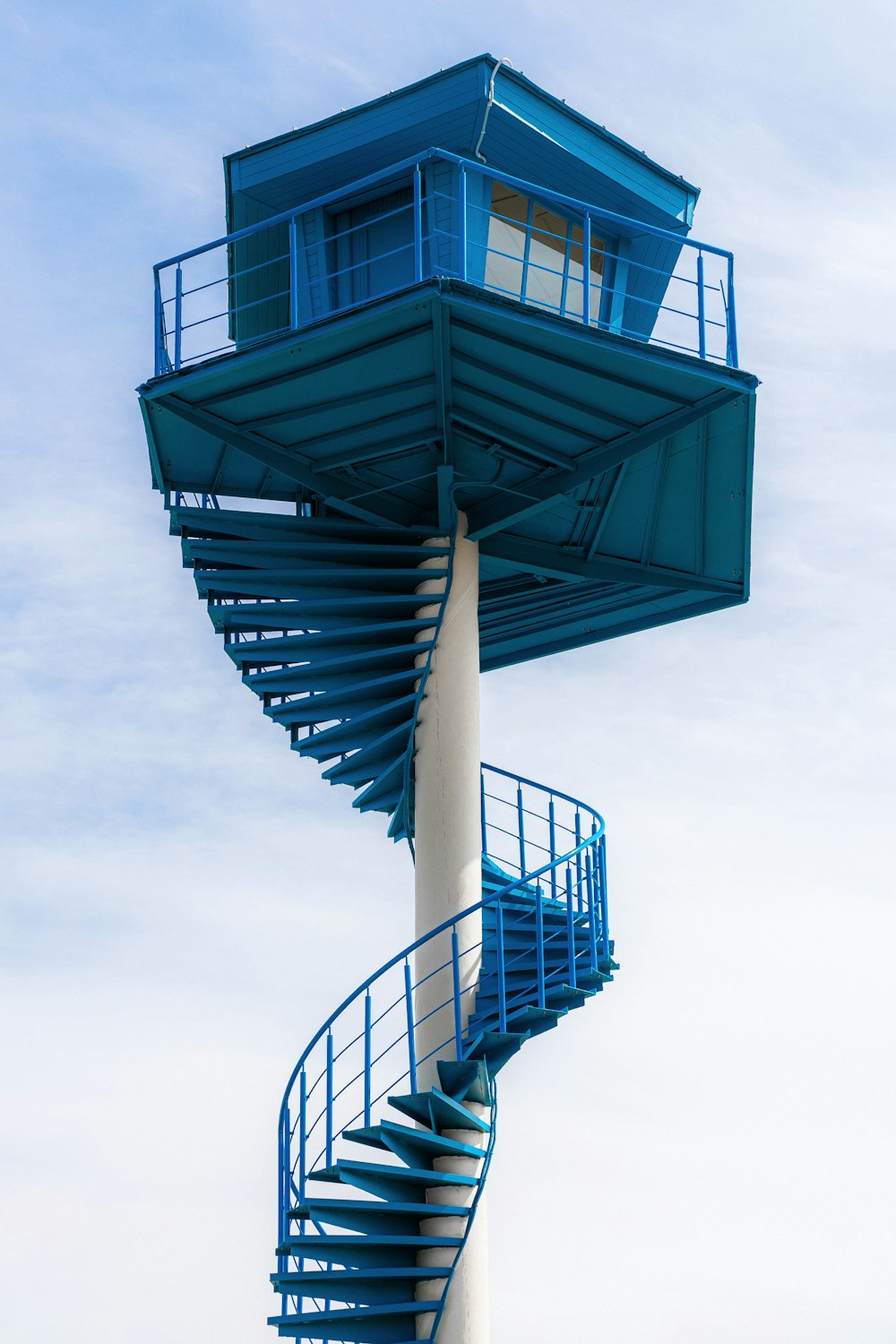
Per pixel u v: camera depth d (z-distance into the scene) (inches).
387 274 555.5
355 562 550.9
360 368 472.4
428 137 545.6
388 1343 462.9
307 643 547.8
